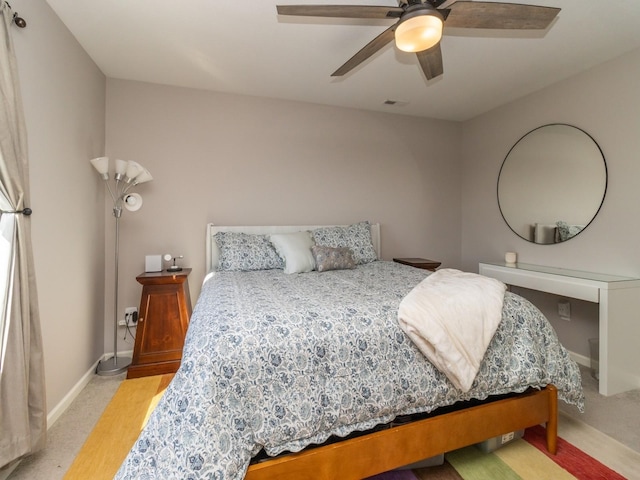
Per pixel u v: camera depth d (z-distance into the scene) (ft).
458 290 5.08
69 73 6.79
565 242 9.15
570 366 5.31
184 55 7.88
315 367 3.92
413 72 8.79
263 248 9.20
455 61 8.13
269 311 4.44
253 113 10.37
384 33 5.39
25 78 5.29
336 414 3.86
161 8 6.15
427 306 4.57
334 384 3.94
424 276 7.59
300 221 10.98
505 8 4.82
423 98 10.61
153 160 9.45
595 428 5.75
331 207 11.36
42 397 4.97
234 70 8.66
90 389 7.28
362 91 10.06
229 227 9.96
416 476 4.65
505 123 11.08
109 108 9.02
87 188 7.75
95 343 8.33
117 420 6.07
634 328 7.25
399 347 4.34
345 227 10.45
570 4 6.00
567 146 9.03
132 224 9.30
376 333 4.30
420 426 4.18
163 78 9.12
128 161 8.32
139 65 8.37
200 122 9.85
